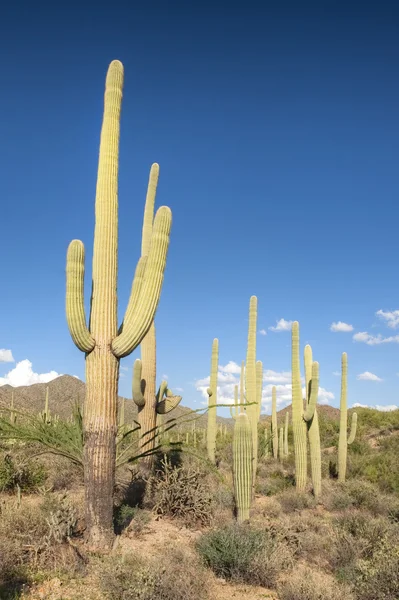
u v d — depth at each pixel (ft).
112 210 26.30
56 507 24.82
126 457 28.58
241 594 20.49
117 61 28.12
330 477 58.18
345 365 56.24
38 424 27.76
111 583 17.90
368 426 84.64
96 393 24.61
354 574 22.02
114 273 25.90
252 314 44.50
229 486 41.73
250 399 44.19
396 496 45.19
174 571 19.76
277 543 25.05
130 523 28.91
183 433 90.58
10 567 19.13
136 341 25.12
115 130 27.32
